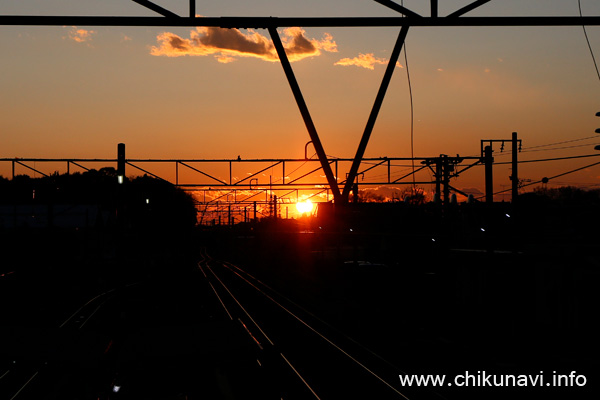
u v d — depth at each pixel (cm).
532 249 2298
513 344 2155
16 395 1328
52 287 4653
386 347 2208
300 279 5306
